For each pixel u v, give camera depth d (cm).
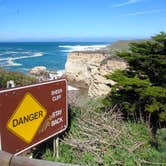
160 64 737
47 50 13938
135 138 579
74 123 594
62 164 218
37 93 453
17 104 412
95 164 489
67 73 4575
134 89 679
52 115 492
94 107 692
